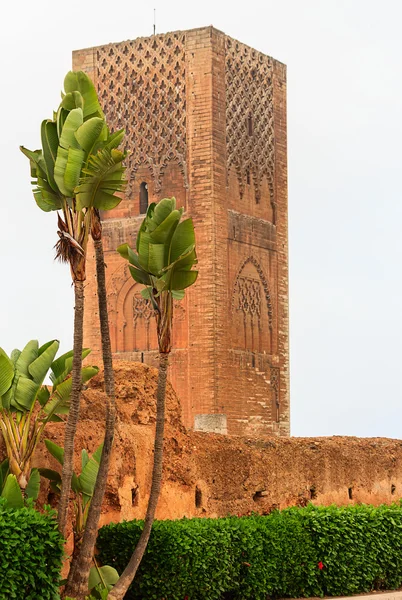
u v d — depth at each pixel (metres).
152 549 20.48
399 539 26.23
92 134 17.94
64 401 18.91
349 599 24.06
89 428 21.38
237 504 25.12
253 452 25.92
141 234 19.22
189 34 49.59
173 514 23.27
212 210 48.78
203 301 48.69
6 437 18.45
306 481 27.47
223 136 49.75
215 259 48.75
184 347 48.88
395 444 31.50
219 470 24.84
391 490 30.73
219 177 49.34
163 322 19.52
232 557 21.78
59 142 18.09
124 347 50.19
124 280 50.25
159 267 19.22
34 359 19.11
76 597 18.41
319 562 24.27
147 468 22.72
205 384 48.38
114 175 18.06
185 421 48.62
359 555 25.12
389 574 26.20
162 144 49.94
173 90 49.81
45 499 19.77
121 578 19.12
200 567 20.84
